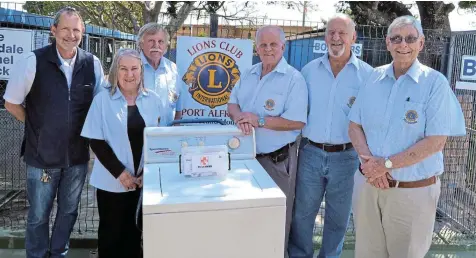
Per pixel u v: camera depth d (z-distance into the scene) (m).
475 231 4.23
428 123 2.32
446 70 4.40
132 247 2.88
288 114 2.84
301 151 3.12
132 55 2.59
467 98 4.36
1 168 5.22
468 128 4.42
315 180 3.07
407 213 2.45
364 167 2.46
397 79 2.43
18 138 4.88
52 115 2.79
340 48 2.83
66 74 2.82
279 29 2.83
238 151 2.43
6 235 3.75
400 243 2.52
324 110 2.95
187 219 1.82
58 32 2.72
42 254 3.01
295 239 3.27
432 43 4.36
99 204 2.81
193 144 2.38
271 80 2.86
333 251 3.21
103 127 2.61
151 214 1.79
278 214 1.88
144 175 2.14
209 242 1.85
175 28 5.63
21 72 2.75
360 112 2.58
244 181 2.08
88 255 3.66
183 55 3.62
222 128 2.47
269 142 2.89
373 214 2.59
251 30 4.95
